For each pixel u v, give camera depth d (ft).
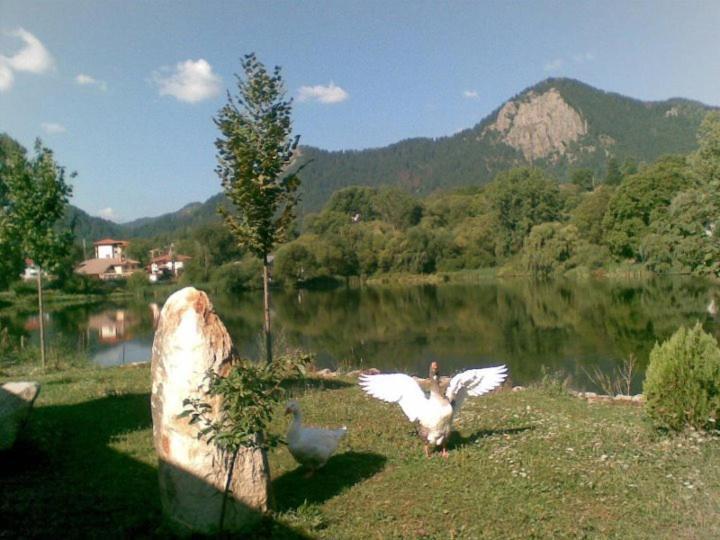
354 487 26.27
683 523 22.74
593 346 97.60
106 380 51.21
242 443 20.31
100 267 357.82
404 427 35.47
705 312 126.52
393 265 263.08
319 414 38.24
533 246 237.66
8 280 111.65
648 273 200.64
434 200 405.18
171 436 21.95
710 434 31.78
